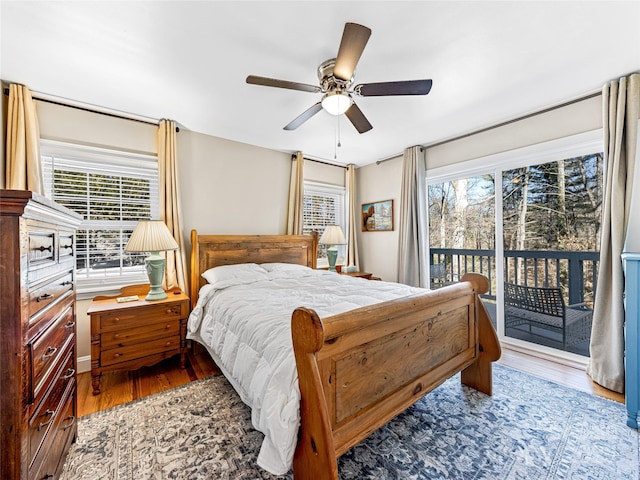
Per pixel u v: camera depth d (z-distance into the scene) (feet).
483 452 4.69
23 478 2.76
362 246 15.05
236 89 7.20
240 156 11.15
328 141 11.14
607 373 6.79
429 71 6.48
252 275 8.97
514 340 9.53
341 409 3.67
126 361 7.12
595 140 7.57
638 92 6.49
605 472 4.27
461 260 11.19
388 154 12.98
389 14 4.77
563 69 6.44
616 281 6.66
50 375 3.60
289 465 3.24
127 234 8.84
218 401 6.28
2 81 6.72
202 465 4.44
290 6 4.58
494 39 5.42
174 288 8.94
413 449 4.77
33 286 3.05
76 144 7.91
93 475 4.23
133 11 4.64
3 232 2.68
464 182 11.02
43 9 4.55
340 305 5.78
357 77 6.67
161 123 8.93
